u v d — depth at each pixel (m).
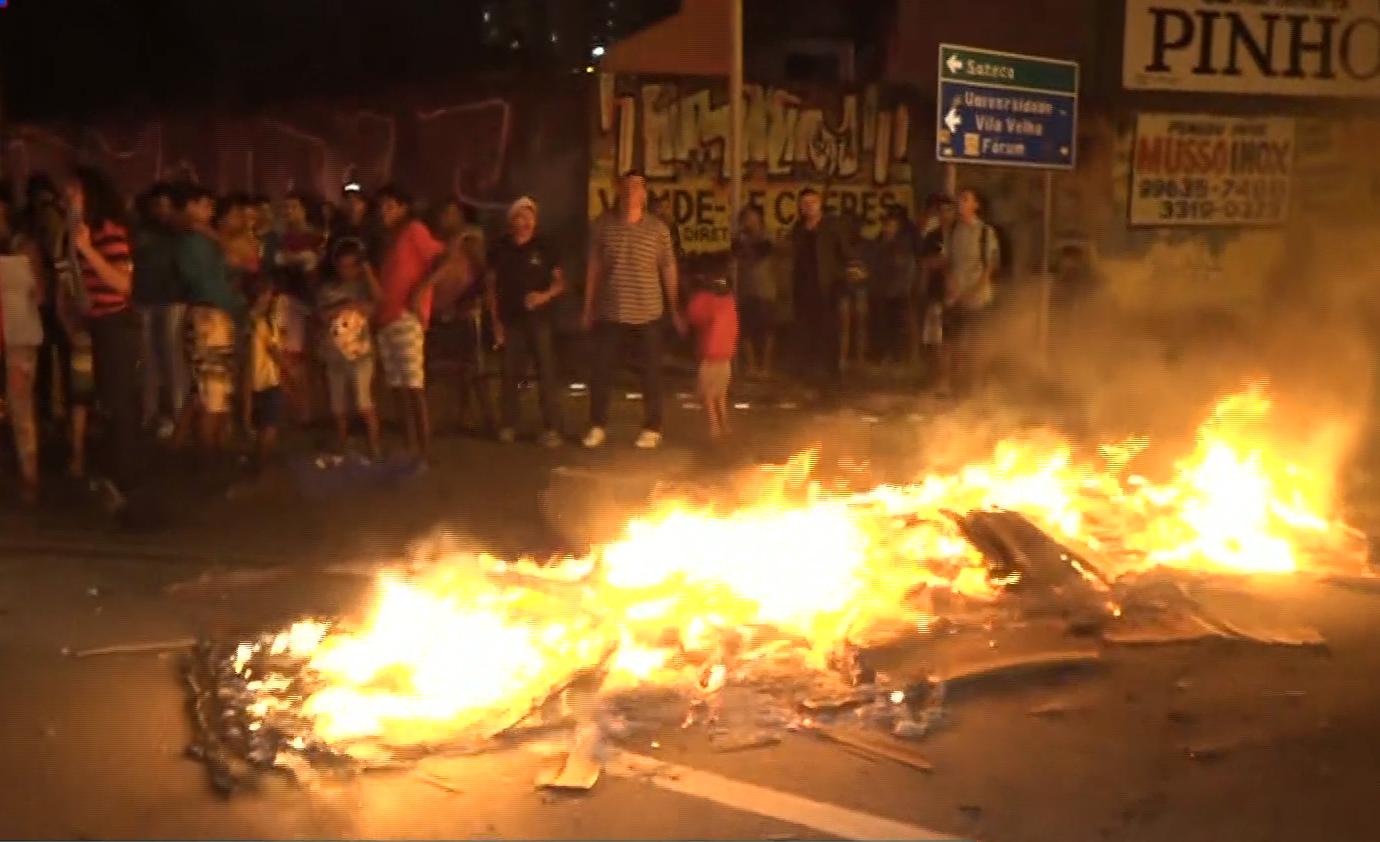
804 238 16.16
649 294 11.47
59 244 10.74
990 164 13.68
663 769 5.46
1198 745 5.72
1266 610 7.38
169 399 11.55
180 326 11.00
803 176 18.33
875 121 18.61
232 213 11.30
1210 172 20.33
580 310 14.16
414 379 10.70
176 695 6.17
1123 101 19.91
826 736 5.77
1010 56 13.59
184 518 9.08
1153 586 7.36
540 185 17.67
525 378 12.45
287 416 12.29
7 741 5.65
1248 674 6.48
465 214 12.17
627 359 16.03
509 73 18.22
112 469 9.43
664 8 22.97
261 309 10.36
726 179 17.88
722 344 11.78
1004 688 6.28
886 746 5.68
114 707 6.02
